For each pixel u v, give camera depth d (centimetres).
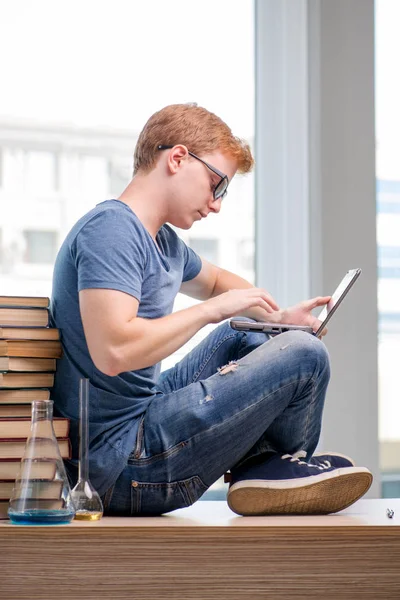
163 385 214
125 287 176
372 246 316
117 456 180
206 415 180
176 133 196
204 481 184
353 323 310
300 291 319
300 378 183
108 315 173
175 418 181
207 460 182
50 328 186
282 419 189
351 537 170
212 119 201
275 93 325
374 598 170
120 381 184
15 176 299
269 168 324
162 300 192
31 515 166
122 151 309
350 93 318
